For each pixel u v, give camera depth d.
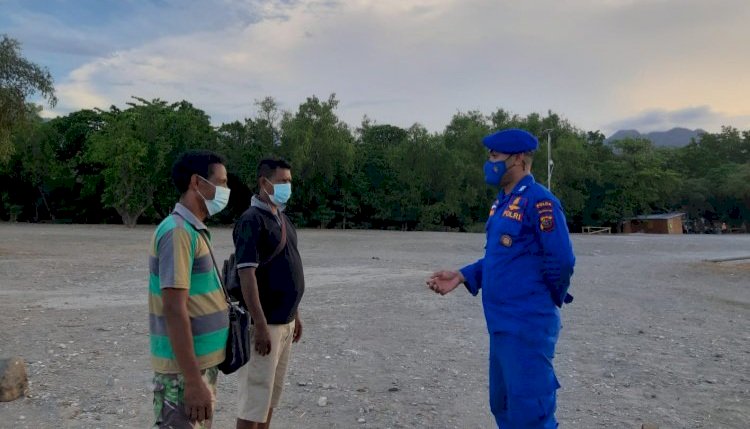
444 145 64.75
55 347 7.38
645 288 14.38
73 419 4.88
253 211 3.75
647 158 73.44
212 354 2.87
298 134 55.94
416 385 5.96
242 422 3.73
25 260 19.22
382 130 74.62
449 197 62.53
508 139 3.77
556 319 3.68
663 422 4.95
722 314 10.81
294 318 4.11
